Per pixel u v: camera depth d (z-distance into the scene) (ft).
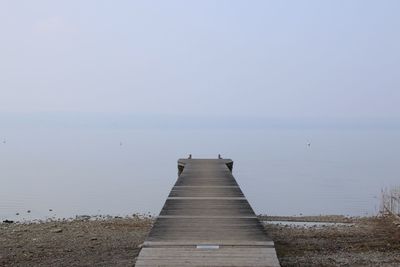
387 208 68.18
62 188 108.58
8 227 58.29
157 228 35.12
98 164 159.53
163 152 204.54
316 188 107.04
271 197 95.04
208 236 32.99
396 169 143.54
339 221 66.08
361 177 125.49
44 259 41.88
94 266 39.73
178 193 48.93
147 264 27.99
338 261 40.98
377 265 39.86
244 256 29.17
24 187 109.19
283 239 50.29
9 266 39.75
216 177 59.98
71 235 52.60
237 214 39.55
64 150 216.33
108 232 54.90
